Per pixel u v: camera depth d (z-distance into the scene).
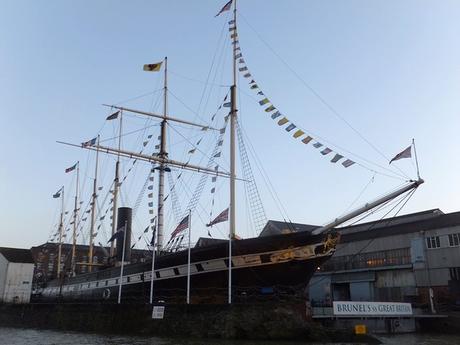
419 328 38.19
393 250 49.25
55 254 79.31
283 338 24.00
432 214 48.12
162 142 45.16
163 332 26.97
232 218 30.25
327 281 54.66
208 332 25.11
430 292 41.28
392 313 33.66
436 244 45.41
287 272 27.45
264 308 24.78
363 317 31.86
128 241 41.25
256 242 27.58
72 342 24.91
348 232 54.97
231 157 31.78
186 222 30.81
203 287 29.23
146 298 31.73
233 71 33.62
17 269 49.69
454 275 43.34
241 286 28.17
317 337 24.22
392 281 48.53
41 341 25.92
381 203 25.84
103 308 31.75
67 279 46.47
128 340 25.19
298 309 25.55
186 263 29.89
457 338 30.92
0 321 44.81
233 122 32.50
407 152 25.05
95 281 39.97
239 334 24.41
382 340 28.42
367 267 51.12
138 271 33.81
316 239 27.25
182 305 27.00
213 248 28.61
